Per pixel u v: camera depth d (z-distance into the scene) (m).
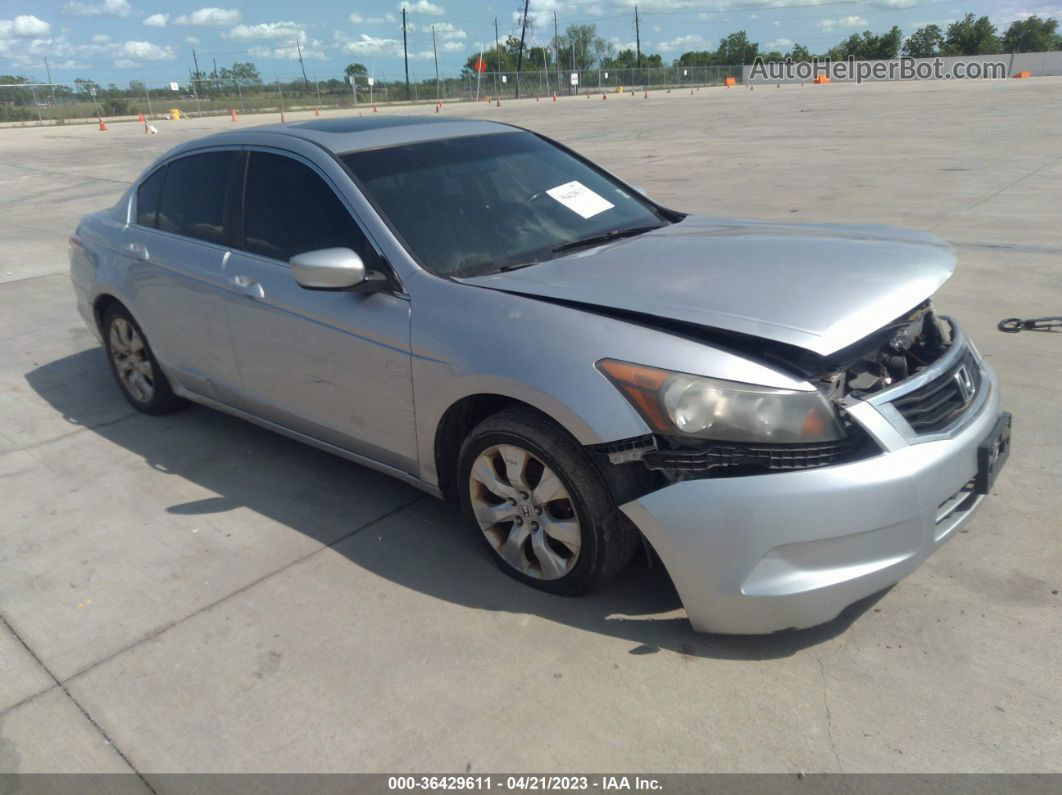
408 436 3.25
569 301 2.84
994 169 11.68
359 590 3.15
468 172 3.71
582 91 65.19
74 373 5.86
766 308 2.62
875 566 2.48
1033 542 3.15
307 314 3.46
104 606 3.17
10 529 3.78
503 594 3.07
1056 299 5.93
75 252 5.09
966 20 86.62
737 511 2.43
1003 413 2.94
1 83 49.00
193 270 4.06
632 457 2.56
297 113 48.50
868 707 2.43
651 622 2.85
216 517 3.77
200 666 2.80
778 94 42.50
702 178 12.47
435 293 3.07
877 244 3.16
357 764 2.36
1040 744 2.26
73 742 2.51
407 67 74.19
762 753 2.30
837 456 2.46
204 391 4.38
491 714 2.50
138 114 50.50
